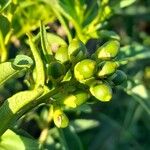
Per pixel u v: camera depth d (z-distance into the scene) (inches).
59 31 6.2
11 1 5.1
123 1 6.0
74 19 5.7
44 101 4.3
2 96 5.9
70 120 6.1
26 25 5.6
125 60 5.3
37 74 4.3
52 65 4.3
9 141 4.4
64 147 5.4
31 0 5.6
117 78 4.5
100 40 5.9
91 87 4.3
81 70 4.3
